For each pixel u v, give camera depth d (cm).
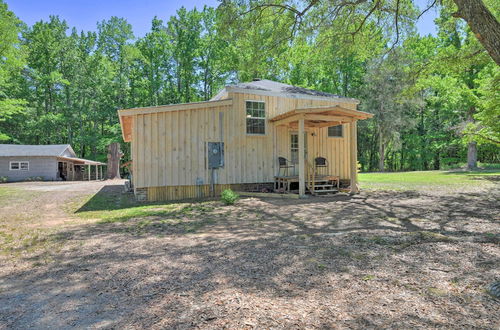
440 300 215
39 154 2403
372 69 2656
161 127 932
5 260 354
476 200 758
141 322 199
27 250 396
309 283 254
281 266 299
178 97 3578
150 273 295
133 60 3575
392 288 238
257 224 542
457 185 1157
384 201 800
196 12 3359
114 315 212
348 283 251
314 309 208
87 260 347
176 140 951
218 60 3278
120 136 3372
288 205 771
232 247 381
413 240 377
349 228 481
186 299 232
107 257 356
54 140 3706
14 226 556
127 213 692
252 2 860
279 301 222
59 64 3472
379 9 917
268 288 247
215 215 648
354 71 3180
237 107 1045
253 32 939
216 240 424
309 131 1162
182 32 3378
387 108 2767
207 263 319
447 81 1831
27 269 320
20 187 1553
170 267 311
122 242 427
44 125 3225
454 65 928
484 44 378
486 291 227
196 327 188
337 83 3400
